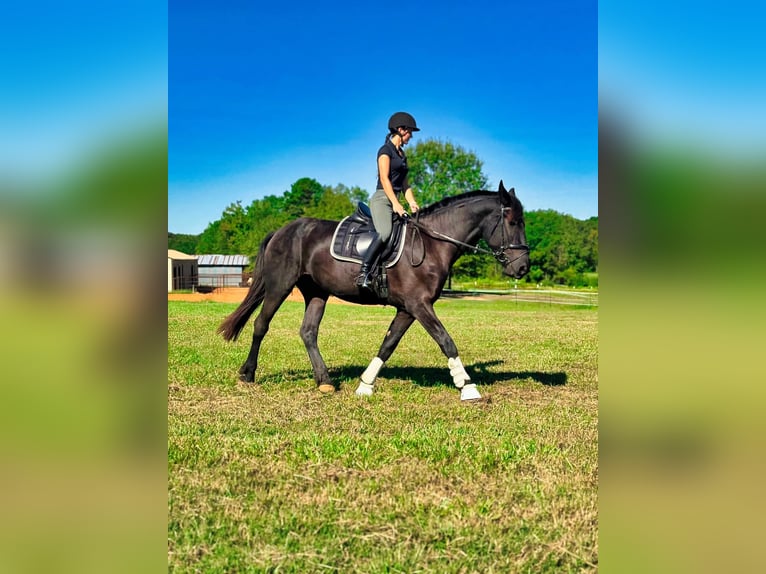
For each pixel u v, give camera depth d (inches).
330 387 261.6
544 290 1887.3
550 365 347.6
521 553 111.6
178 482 142.3
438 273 255.3
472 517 126.2
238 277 2245.3
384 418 215.3
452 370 249.6
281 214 2502.5
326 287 267.3
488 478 151.0
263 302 284.5
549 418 216.4
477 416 220.4
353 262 258.5
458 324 665.0
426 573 104.9
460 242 255.0
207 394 253.8
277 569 104.5
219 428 196.9
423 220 257.9
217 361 345.4
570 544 114.0
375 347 430.9
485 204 253.4
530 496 138.5
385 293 257.8
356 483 145.7
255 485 144.3
